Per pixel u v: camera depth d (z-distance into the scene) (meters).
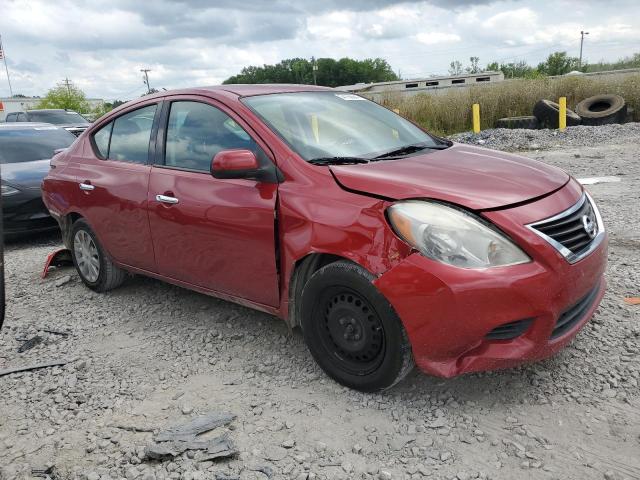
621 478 2.46
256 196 3.46
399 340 2.93
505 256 2.79
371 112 4.32
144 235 4.32
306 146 3.54
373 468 2.63
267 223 3.38
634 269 4.76
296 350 3.82
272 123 3.66
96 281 5.14
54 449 2.97
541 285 2.78
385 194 2.98
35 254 7.05
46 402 3.44
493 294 2.72
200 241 3.84
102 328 4.47
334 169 3.26
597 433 2.76
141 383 3.57
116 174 4.56
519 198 2.96
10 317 4.86
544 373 3.28
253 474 2.64
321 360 3.35
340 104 4.25
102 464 2.81
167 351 3.98
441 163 3.39
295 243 3.23
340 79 109.25
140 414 3.22
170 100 4.32
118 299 5.04
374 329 3.04
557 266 2.84
